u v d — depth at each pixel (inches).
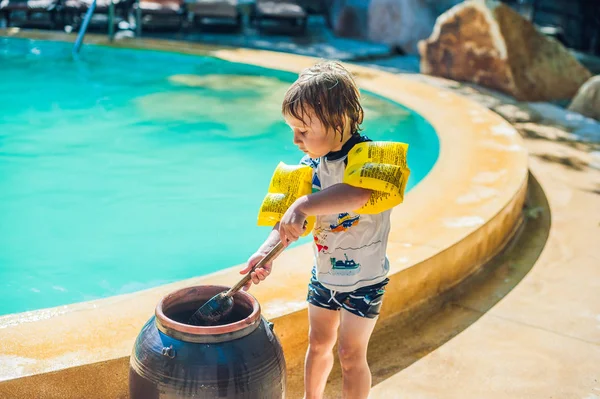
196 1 468.1
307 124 86.7
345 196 84.6
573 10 552.7
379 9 503.5
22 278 161.2
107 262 170.9
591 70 446.3
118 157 248.4
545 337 134.6
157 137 269.7
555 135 293.4
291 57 369.7
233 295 89.5
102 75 360.2
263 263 86.5
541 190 222.2
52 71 363.3
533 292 152.9
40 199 209.6
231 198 214.4
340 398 113.2
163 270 167.6
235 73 365.4
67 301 151.8
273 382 83.4
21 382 93.4
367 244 92.7
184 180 228.1
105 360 98.2
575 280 159.6
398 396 114.2
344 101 86.4
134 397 83.2
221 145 261.4
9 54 395.2
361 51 473.7
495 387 118.1
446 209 167.6
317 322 98.0
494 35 365.4
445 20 389.1
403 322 136.6
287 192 95.1
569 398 116.2
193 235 187.6
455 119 259.4
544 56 374.0
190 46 394.6
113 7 422.3
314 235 95.3
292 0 571.5
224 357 79.7
